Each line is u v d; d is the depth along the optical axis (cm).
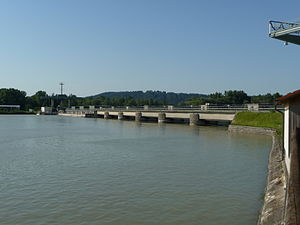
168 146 4634
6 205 1888
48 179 2538
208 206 1855
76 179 2536
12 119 16125
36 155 3825
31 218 1680
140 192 2152
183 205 1875
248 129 6631
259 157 3559
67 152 4084
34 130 8306
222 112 8594
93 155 3803
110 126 10056
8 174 2723
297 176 1073
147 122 12681
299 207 885
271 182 2048
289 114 1834
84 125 10781
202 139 5562
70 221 1634
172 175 2672
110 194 2108
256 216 1684
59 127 9644
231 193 2122
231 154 3797
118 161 3359
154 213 1744
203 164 3159
